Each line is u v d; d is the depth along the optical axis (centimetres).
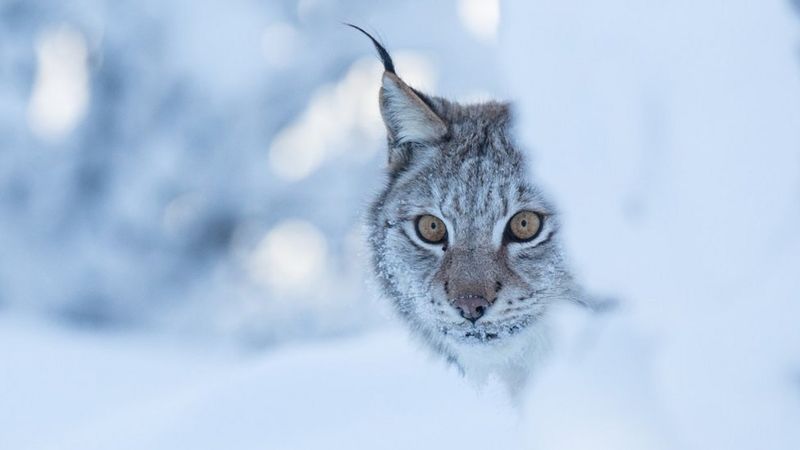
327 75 4581
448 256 1085
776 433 495
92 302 4769
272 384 1372
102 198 4759
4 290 4778
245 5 4569
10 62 4766
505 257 1045
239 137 4628
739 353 510
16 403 2794
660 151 552
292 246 4747
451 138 1155
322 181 4588
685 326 545
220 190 4662
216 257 4756
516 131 1030
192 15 4575
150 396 2802
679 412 528
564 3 593
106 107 4719
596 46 575
